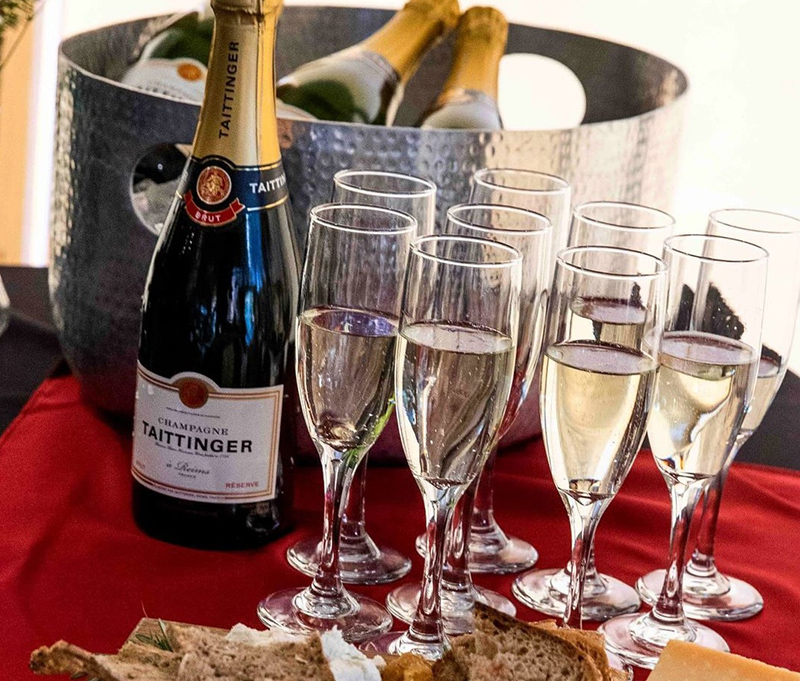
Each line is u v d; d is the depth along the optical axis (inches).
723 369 30.7
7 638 30.2
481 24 50.9
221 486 36.2
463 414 28.0
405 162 39.1
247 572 35.5
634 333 28.7
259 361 36.0
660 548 40.1
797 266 35.4
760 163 97.2
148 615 32.5
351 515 38.1
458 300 27.9
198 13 47.6
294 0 56.7
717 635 34.0
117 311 41.8
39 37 95.7
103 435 44.1
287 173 39.0
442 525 30.6
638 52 52.5
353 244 30.7
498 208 34.5
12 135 97.6
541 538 40.1
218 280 35.7
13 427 43.4
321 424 31.6
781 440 49.0
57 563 34.7
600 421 28.4
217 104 35.8
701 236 34.0
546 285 34.0
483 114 47.9
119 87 39.3
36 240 101.7
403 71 49.9
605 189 42.4
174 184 43.0
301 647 27.0
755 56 95.0
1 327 50.2
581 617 31.0
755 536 40.9
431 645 30.9
